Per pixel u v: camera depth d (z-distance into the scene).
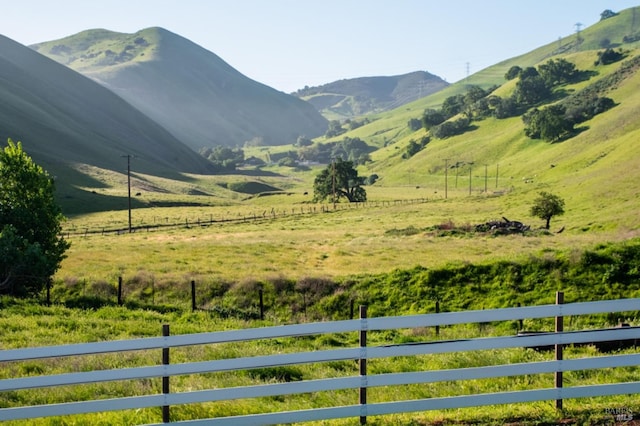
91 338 18.41
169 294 33.97
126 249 58.03
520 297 28.19
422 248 52.97
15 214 34.03
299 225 94.88
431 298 29.86
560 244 49.31
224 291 33.75
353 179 150.50
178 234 83.75
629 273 27.88
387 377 9.12
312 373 14.77
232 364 8.75
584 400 10.45
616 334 9.50
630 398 10.52
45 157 191.50
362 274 33.78
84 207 139.50
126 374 8.59
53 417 10.02
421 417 9.48
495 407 10.05
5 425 9.59
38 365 14.01
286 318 30.30
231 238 74.50
